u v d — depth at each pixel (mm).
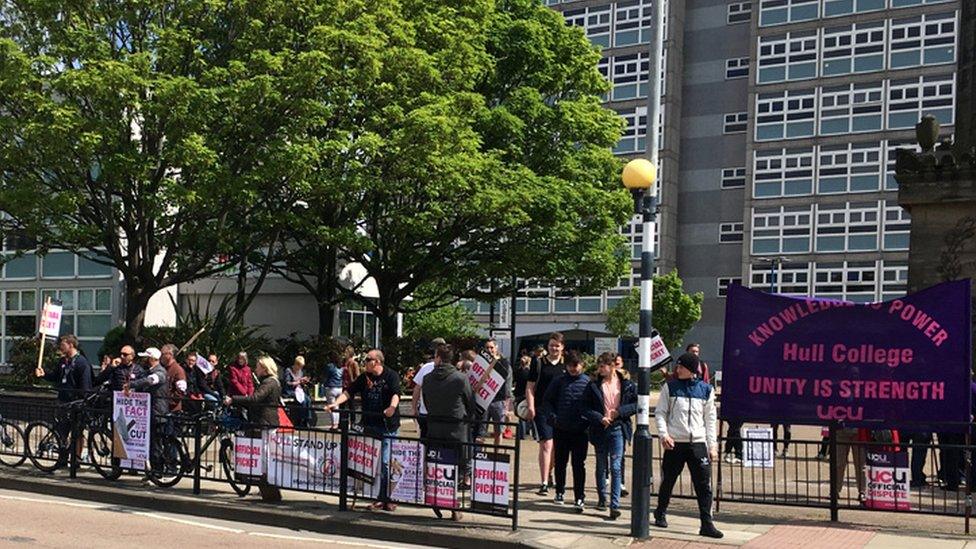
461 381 10297
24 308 34906
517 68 28906
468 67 24453
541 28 29000
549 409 11344
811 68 55562
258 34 20641
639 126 60875
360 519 10203
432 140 21359
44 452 13328
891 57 53312
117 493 11719
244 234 23359
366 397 11195
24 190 19625
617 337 50219
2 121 19312
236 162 20844
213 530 9922
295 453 11094
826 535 9867
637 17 61312
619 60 61750
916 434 12883
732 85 59781
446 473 10172
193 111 19328
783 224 55875
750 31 58594
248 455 11430
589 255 28328
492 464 9938
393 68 21984
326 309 27641
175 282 23234
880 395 11008
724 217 59562
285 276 28172
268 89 19250
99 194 21906
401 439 10461
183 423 11984
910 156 14875
